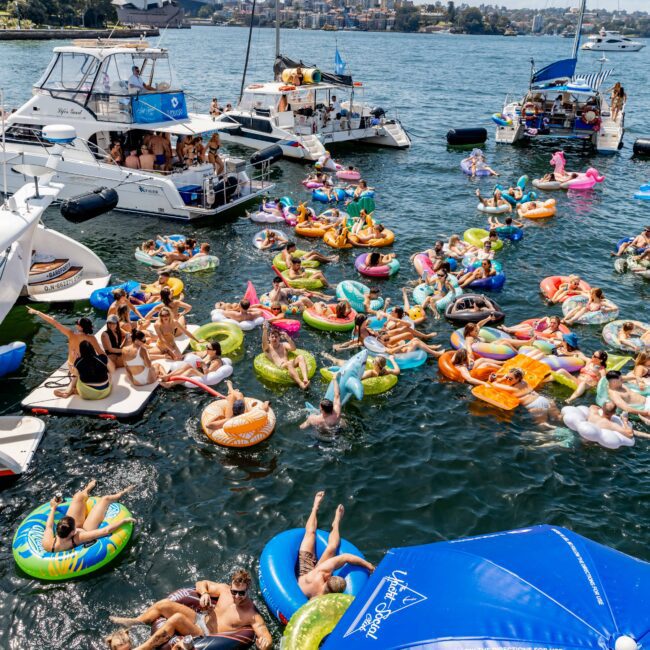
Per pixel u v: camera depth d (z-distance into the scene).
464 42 198.12
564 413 11.98
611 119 36.72
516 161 32.41
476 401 12.60
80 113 21.47
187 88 54.59
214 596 7.77
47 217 21.66
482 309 15.85
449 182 28.28
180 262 18.31
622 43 158.25
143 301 15.63
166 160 22.30
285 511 9.71
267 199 24.78
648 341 14.62
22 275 14.39
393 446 11.26
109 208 18.22
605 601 5.25
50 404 11.76
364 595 6.22
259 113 31.77
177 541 9.09
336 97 34.50
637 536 9.49
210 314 15.73
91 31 105.69
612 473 10.77
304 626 6.96
